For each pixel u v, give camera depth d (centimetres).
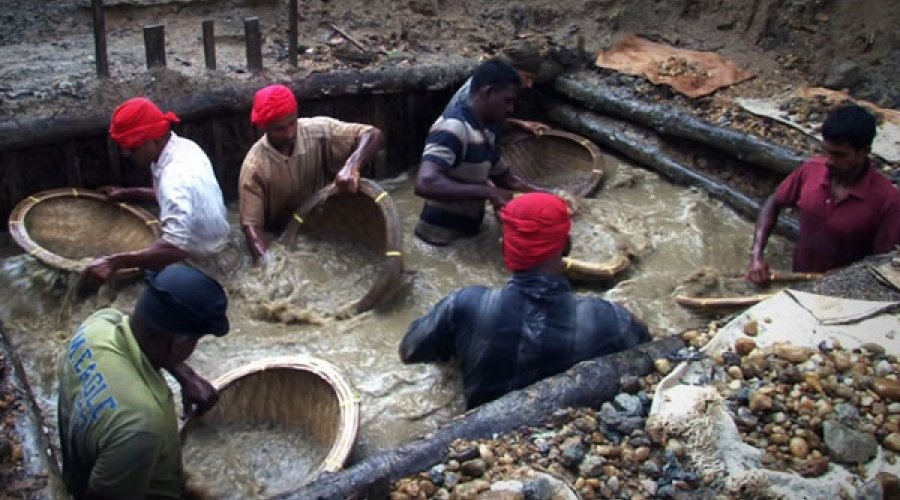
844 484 241
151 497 261
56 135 453
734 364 284
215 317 255
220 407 315
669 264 440
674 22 619
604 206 490
